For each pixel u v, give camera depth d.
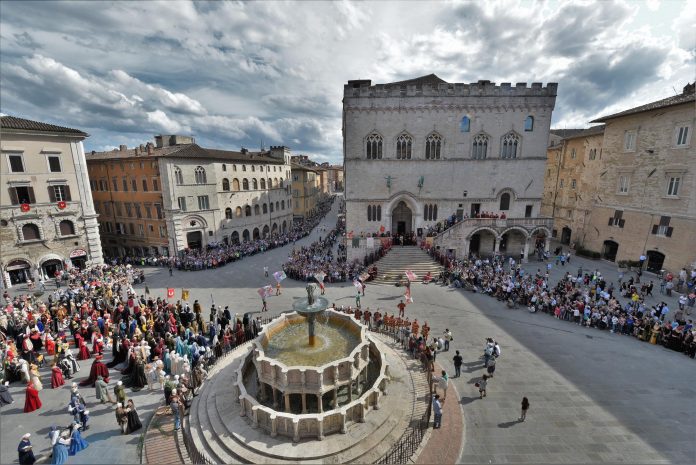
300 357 17.00
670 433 14.45
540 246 44.66
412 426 14.69
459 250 40.91
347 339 19.00
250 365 18.50
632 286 30.31
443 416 15.40
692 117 32.56
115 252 57.47
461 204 43.22
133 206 52.88
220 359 20.23
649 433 14.47
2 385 16.25
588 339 23.11
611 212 42.84
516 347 21.95
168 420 15.33
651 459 13.14
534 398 16.83
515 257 44.78
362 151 41.88
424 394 16.89
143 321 23.02
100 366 17.97
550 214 58.75
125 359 19.86
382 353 17.88
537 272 37.56
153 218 51.34
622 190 41.38
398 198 42.94
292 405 15.65
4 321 23.41
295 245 61.28
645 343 22.53
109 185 54.78
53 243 39.22
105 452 13.48
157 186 49.44
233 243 59.09
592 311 25.19
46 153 38.09
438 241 40.59
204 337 21.45
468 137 41.78
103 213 56.94
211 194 53.56
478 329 24.67
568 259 42.88
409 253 40.00
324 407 15.35
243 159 60.12
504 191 42.97
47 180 38.38
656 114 36.41
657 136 36.38
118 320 24.47
